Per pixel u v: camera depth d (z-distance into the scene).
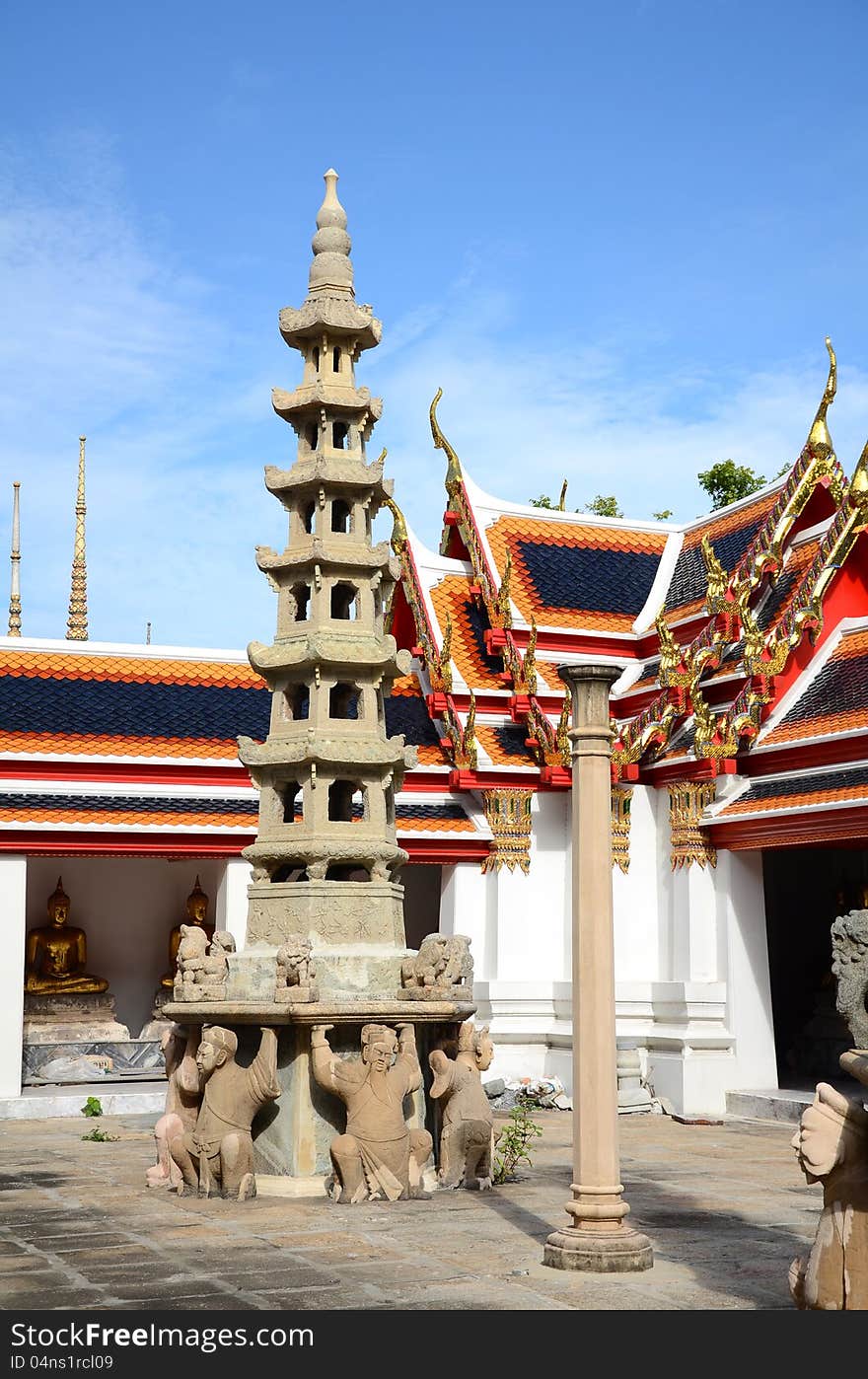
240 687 29.75
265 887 17.02
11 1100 24.38
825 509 28.05
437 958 16.23
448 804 28.80
